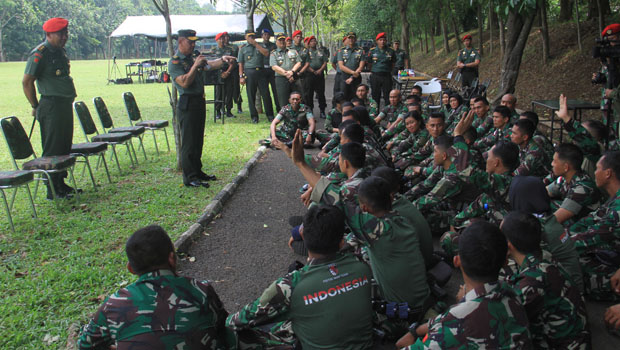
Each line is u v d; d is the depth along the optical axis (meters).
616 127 6.11
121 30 24.64
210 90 21.53
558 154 3.79
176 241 4.51
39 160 5.54
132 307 2.12
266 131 10.41
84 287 3.76
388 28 30.44
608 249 3.43
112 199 5.86
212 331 2.24
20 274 3.94
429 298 3.18
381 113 8.62
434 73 22.47
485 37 22.30
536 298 2.51
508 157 3.90
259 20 23.25
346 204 3.27
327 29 42.81
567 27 15.16
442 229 4.65
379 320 3.03
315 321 2.51
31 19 59.09
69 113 5.97
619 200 3.33
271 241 4.77
